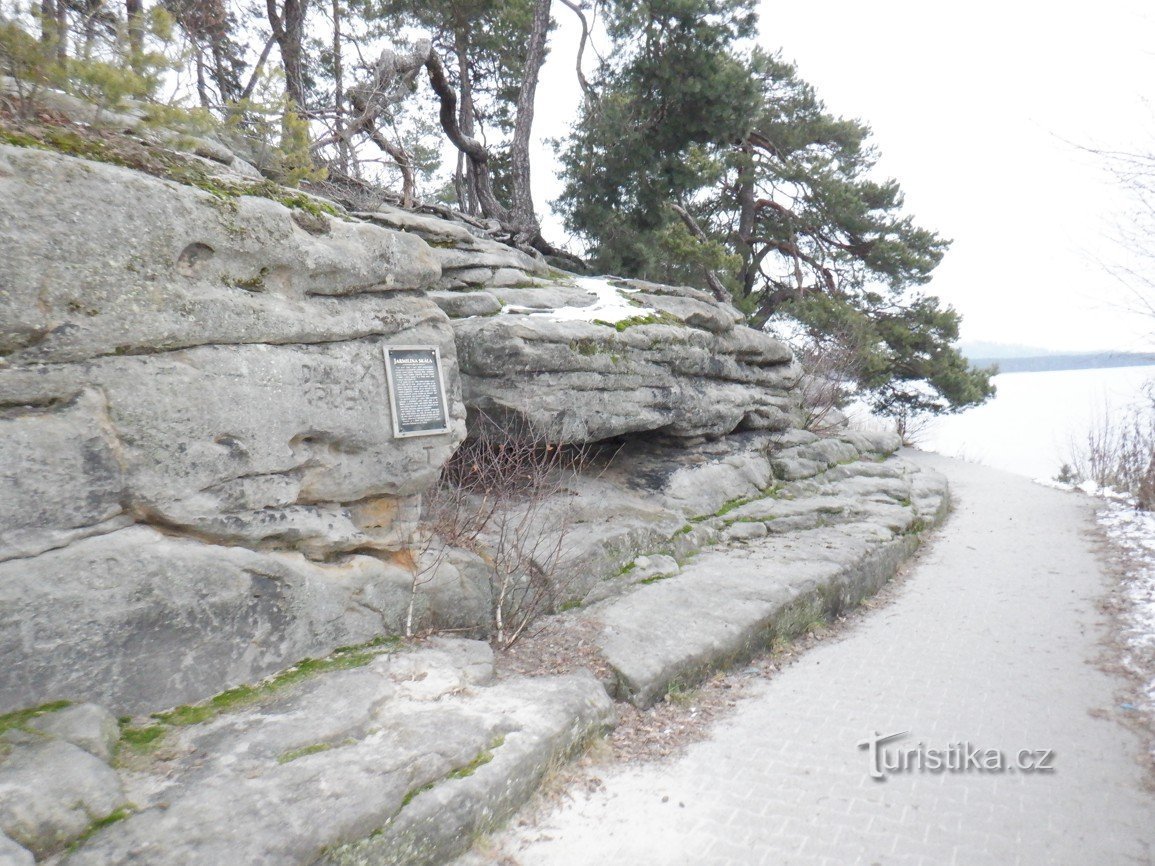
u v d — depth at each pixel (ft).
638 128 55.88
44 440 13.93
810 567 28.30
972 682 22.48
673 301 37.40
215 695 16.22
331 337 18.74
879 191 72.38
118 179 14.92
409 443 20.62
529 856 14.58
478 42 67.26
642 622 23.34
